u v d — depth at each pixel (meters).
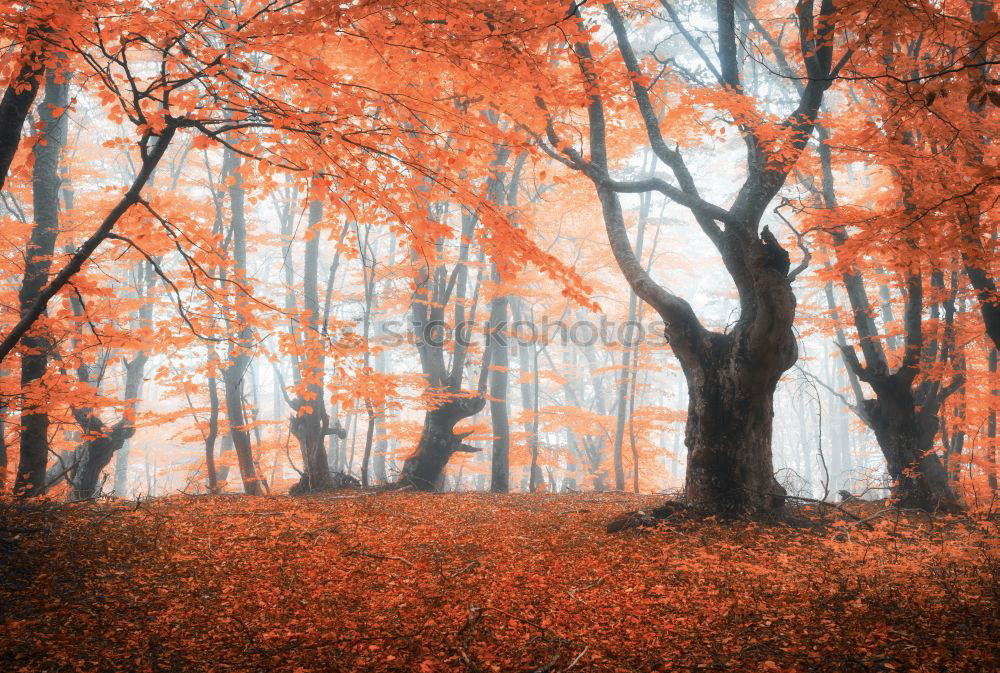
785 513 8.59
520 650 4.10
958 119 7.93
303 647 4.11
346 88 4.60
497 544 7.04
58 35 4.24
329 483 14.48
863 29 5.81
